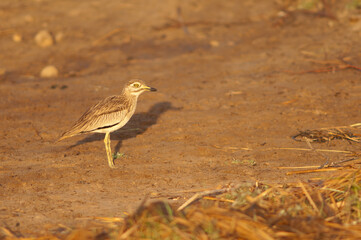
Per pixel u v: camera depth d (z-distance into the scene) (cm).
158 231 730
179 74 2053
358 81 1798
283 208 800
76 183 1046
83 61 2305
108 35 2716
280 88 1789
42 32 2581
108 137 1170
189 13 3133
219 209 763
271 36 2578
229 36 2656
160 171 1108
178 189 998
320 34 2481
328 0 2936
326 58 2083
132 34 2736
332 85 1778
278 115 1506
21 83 1977
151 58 2339
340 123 1403
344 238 716
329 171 1054
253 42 2503
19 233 807
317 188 902
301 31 2594
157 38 2667
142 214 771
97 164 1161
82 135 1398
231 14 3102
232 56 2302
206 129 1409
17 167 1140
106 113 1153
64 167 1139
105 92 1823
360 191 852
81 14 3173
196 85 1892
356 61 2011
